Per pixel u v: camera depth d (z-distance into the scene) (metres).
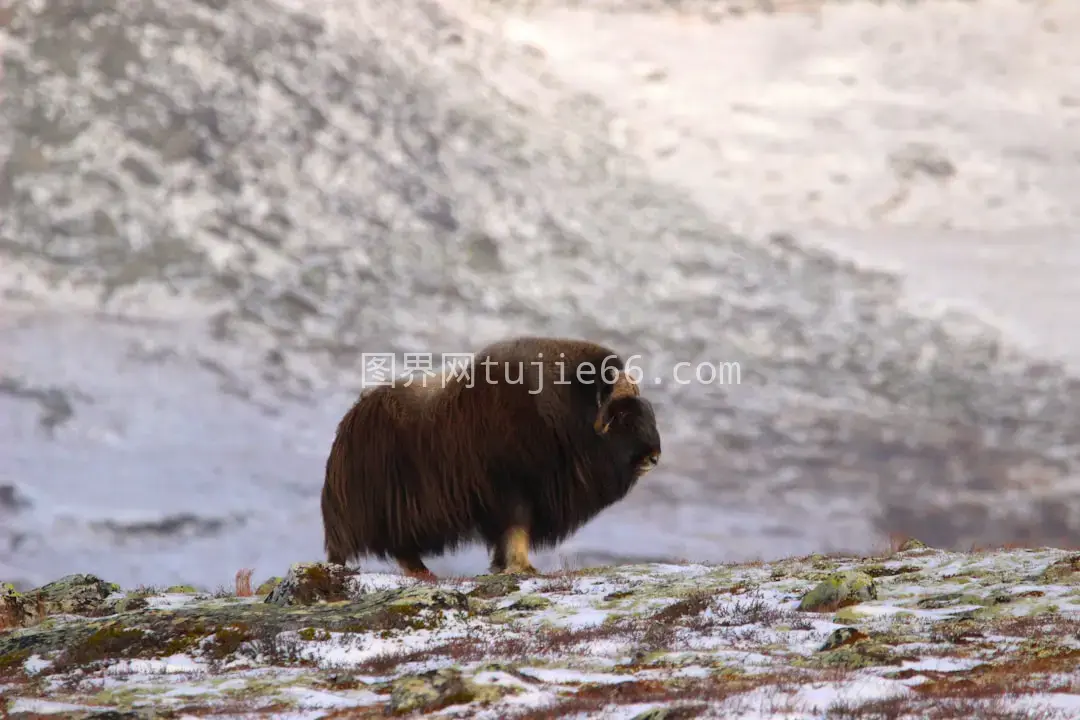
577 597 49.09
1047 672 32.78
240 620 42.25
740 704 29.17
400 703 31.11
